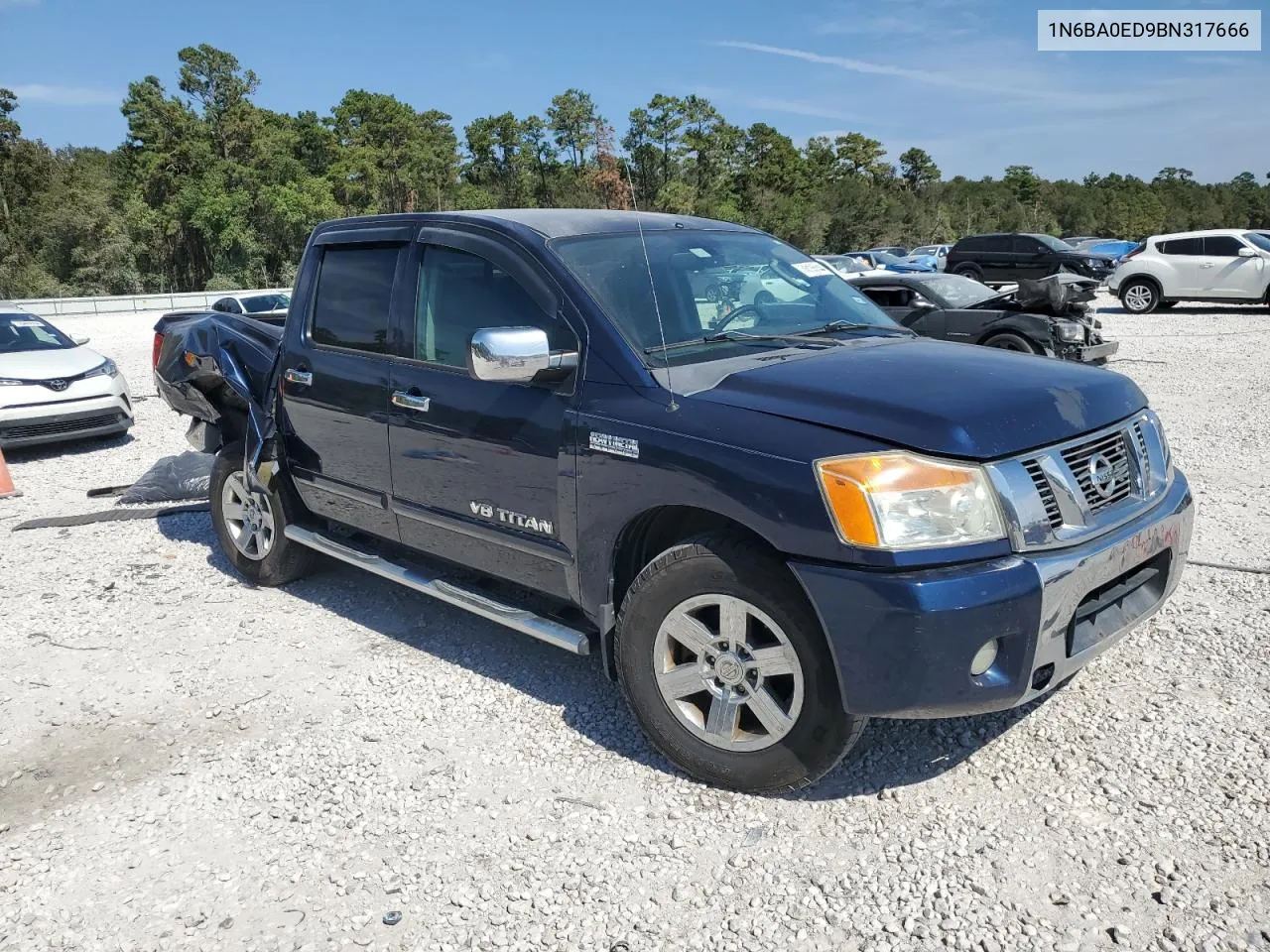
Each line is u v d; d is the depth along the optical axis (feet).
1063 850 9.43
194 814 10.67
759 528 9.50
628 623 10.89
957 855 9.43
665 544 11.43
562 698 12.96
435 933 8.69
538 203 278.05
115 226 246.47
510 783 11.00
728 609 10.07
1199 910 8.54
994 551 9.07
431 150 351.25
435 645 14.88
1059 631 9.41
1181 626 14.21
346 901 9.16
